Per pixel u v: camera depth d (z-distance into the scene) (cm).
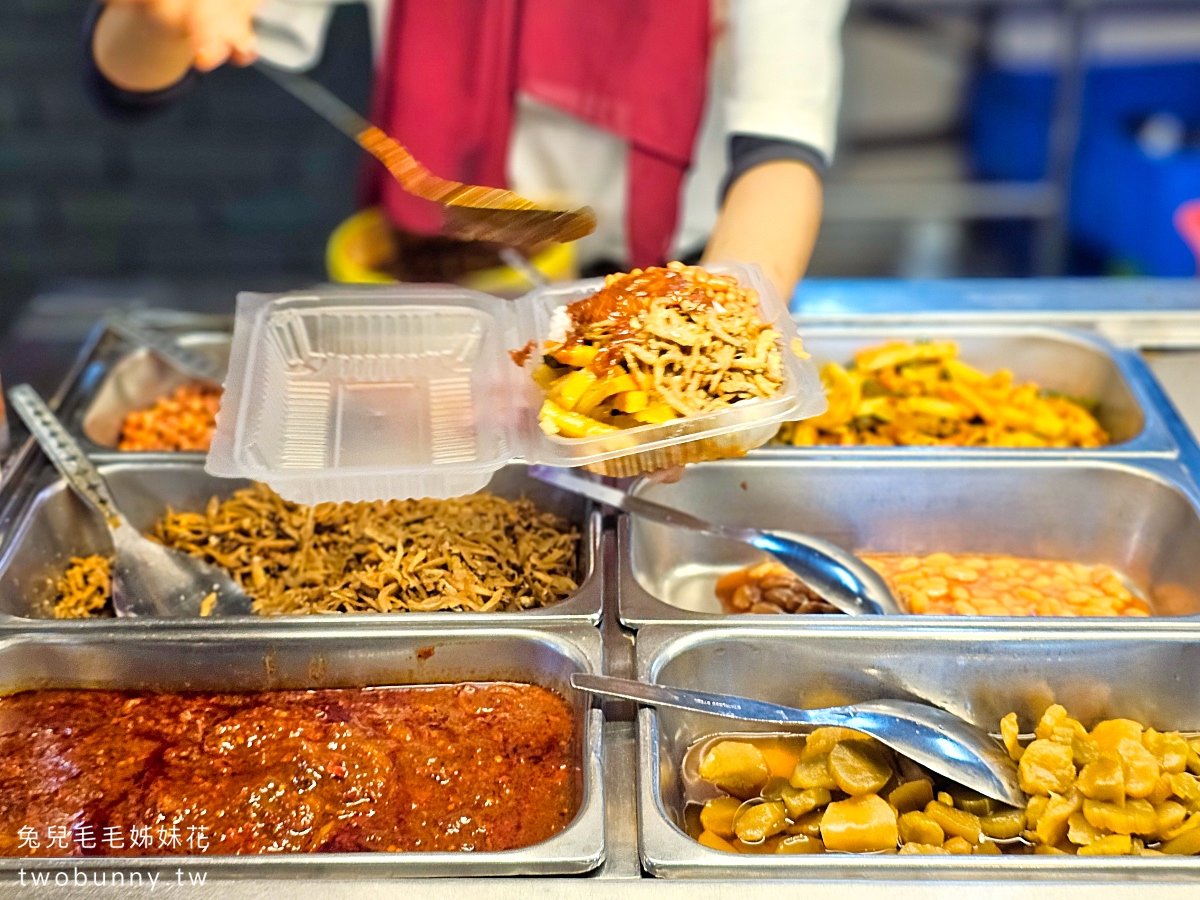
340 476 81
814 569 94
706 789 85
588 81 121
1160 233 201
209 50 97
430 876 73
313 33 136
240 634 87
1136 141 209
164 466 101
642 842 75
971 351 116
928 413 110
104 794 82
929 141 239
